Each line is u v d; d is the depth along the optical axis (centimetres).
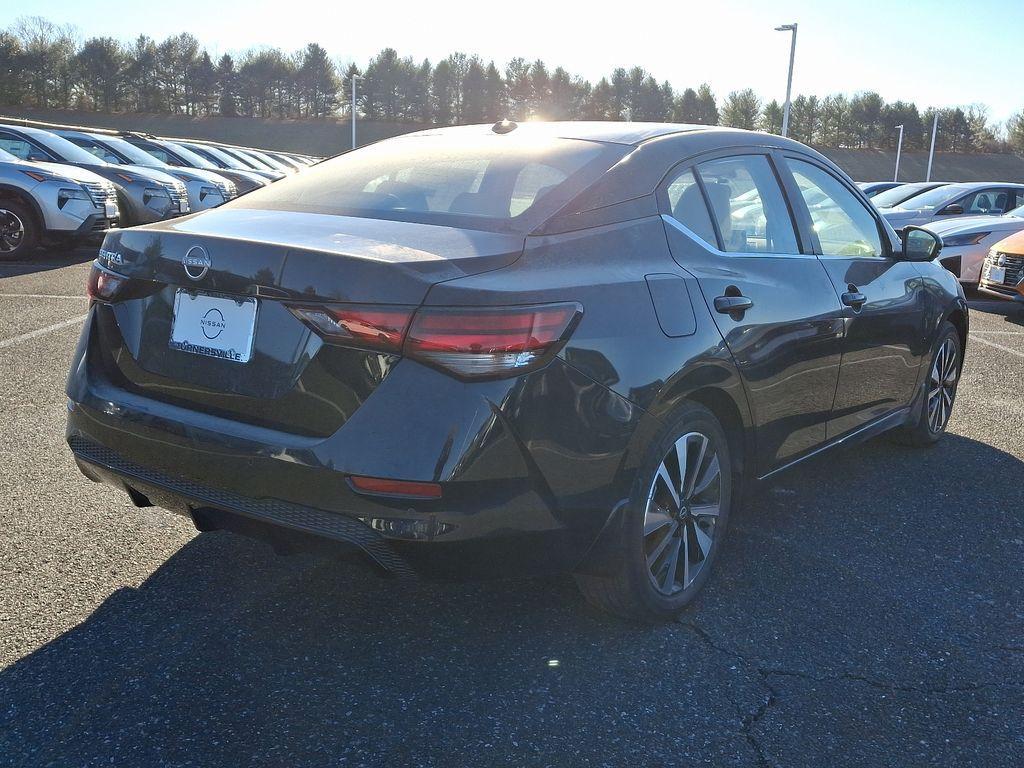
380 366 213
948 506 384
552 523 229
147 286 248
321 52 9994
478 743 213
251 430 225
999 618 287
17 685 227
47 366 548
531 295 221
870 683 247
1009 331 877
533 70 10056
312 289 217
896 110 9662
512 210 256
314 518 220
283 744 210
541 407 220
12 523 321
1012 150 9750
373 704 227
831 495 393
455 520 213
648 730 222
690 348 257
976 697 243
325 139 9375
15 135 1189
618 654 255
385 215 262
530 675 243
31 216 1045
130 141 1628
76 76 9275
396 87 10038
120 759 202
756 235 313
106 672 235
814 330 317
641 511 252
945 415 469
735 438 298
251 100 9906
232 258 228
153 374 245
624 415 238
